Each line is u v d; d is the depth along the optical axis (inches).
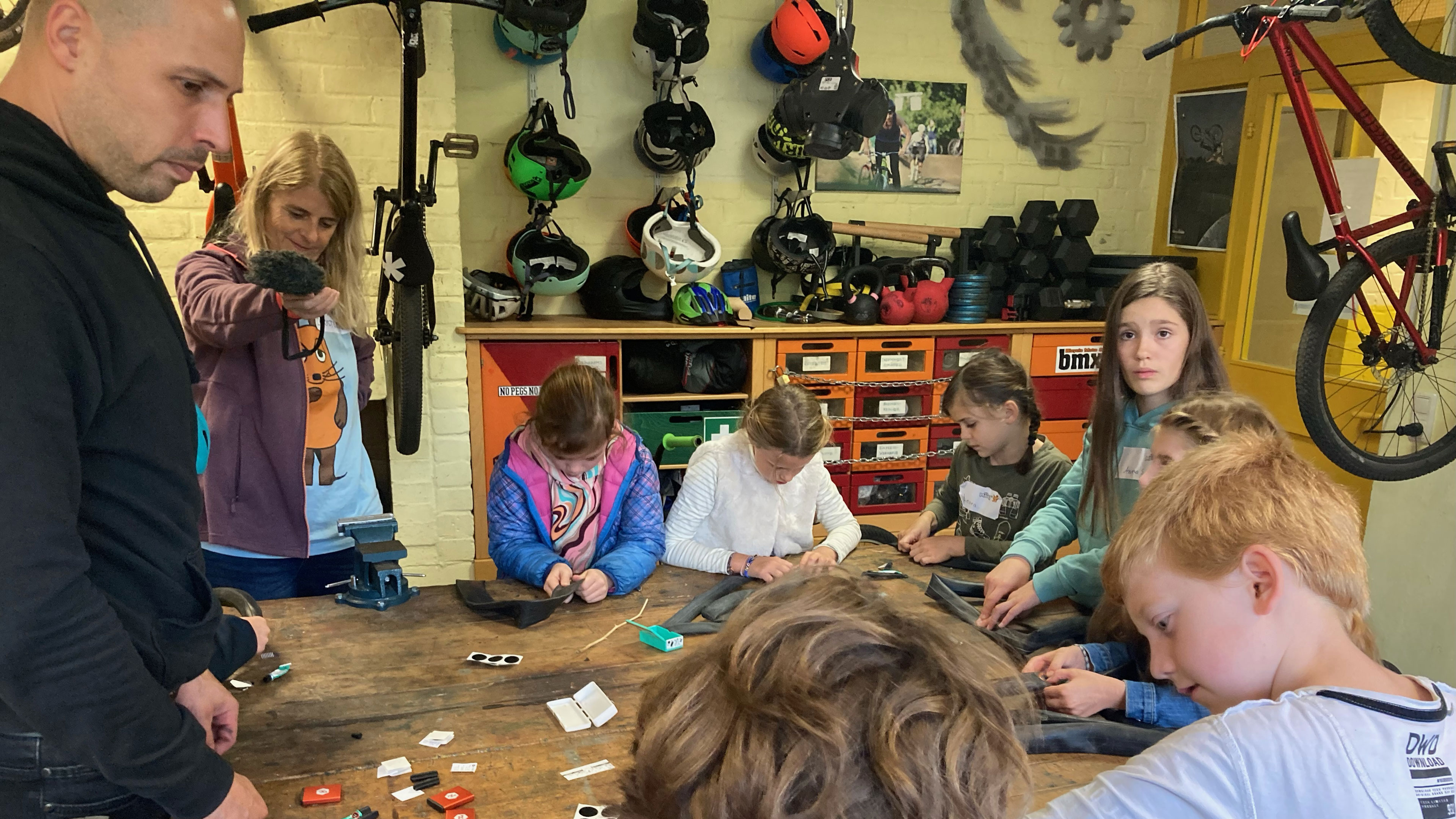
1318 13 82.4
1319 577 30.4
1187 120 165.6
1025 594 60.0
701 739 16.4
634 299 137.3
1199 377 62.4
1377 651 32.4
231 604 56.9
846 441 144.4
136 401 33.7
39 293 29.4
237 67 34.4
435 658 53.0
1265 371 151.6
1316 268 89.2
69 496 30.3
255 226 69.0
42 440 29.2
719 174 149.3
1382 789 25.3
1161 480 35.0
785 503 77.7
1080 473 70.7
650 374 132.1
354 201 71.8
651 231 137.8
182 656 36.7
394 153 111.0
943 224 163.0
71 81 31.5
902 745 15.7
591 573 62.7
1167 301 61.1
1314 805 25.4
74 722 30.3
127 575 34.5
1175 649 33.4
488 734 44.7
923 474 149.3
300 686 49.4
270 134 106.3
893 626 18.2
